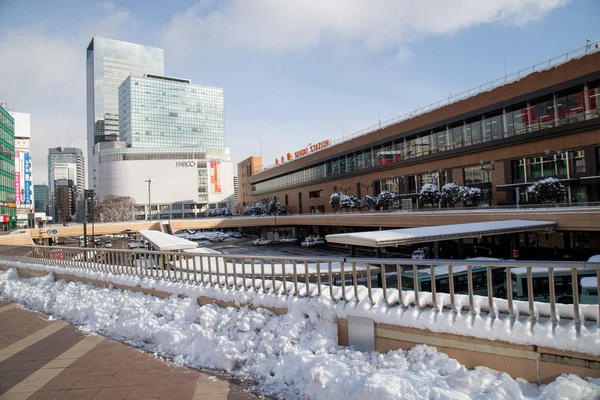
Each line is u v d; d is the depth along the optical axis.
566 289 13.92
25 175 84.12
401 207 50.88
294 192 82.81
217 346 6.68
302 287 7.60
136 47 192.88
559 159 33.44
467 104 41.59
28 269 15.41
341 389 4.96
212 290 8.50
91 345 7.63
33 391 5.64
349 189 63.22
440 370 5.25
